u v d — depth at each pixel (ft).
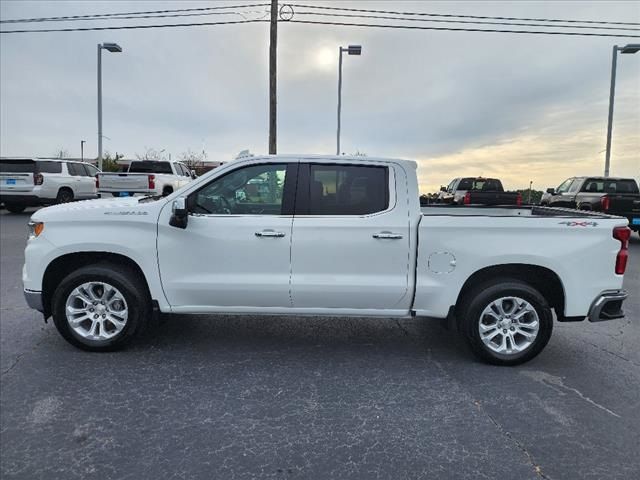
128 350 15.93
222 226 15.05
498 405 12.57
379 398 12.87
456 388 13.55
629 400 12.96
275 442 10.71
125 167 97.55
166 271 15.17
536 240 14.74
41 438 10.73
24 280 15.46
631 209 43.47
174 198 15.29
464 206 20.84
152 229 15.10
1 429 11.07
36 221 15.48
